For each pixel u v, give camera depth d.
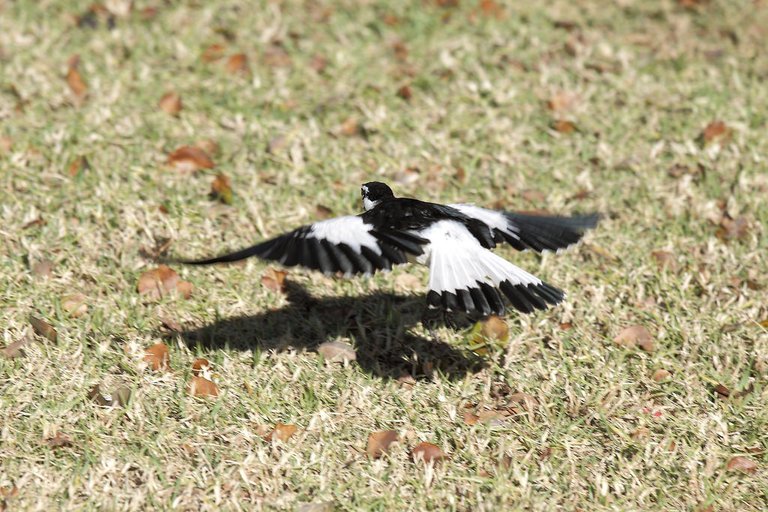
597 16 17.31
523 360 10.34
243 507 8.45
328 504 8.42
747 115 14.67
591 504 8.73
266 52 15.78
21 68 14.98
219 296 10.96
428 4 17.44
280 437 9.21
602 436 9.49
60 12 16.53
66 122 13.80
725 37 16.86
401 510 8.52
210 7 16.86
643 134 14.29
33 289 10.74
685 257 11.91
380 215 9.16
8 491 8.42
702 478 9.04
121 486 8.59
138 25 16.36
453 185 13.09
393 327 10.78
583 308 10.98
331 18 16.84
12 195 12.12
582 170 13.57
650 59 16.09
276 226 12.09
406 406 9.64
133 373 9.77
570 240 9.71
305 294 11.16
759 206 12.77
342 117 14.39
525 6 17.56
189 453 8.95
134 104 14.34
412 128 14.22
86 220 11.89
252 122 14.06
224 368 9.98
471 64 15.71
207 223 11.98
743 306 11.08
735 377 10.16
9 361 9.75
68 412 9.26
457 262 9.10
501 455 9.08
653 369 10.27
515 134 14.16
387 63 15.82
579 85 15.32
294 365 10.10
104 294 10.85
